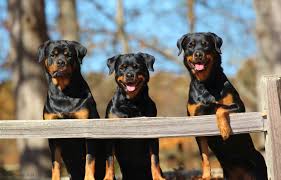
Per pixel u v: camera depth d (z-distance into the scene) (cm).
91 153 805
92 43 2820
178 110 3281
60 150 848
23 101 1662
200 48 820
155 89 3238
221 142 839
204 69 816
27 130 738
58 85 838
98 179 867
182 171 1145
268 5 1608
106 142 820
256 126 697
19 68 1670
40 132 734
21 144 1628
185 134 705
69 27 2162
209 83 827
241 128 700
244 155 858
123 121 716
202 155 814
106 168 829
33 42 1666
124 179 892
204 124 705
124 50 2588
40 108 1655
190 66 837
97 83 2959
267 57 1616
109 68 856
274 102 688
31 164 1600
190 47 837
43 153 1605
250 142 859
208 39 834
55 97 841
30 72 1658
